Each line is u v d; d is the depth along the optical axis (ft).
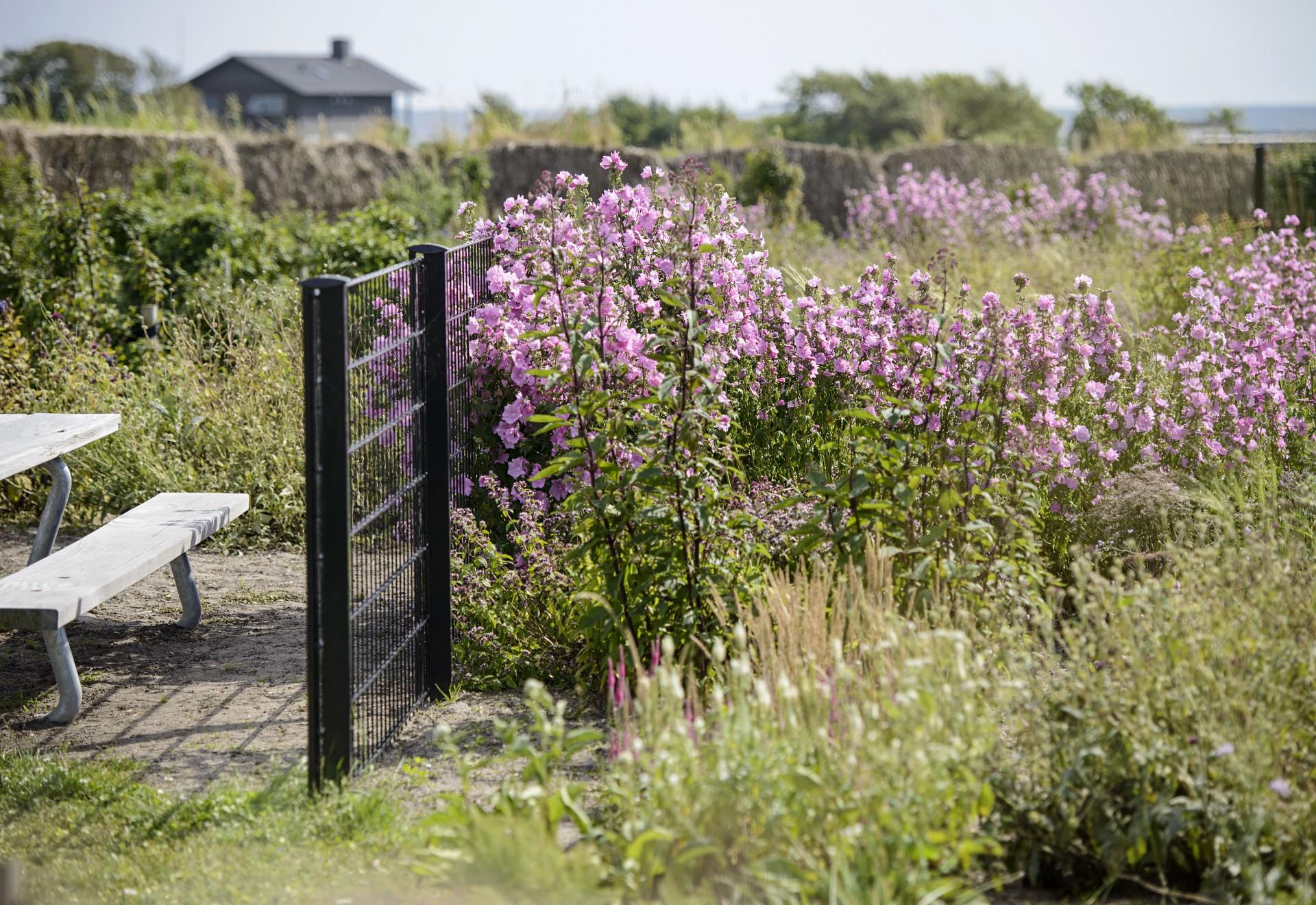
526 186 77.51
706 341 23.75
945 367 20.88
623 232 25.44
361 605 16.17
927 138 90.02
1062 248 53.16
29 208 43.83
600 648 18.84
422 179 70.54
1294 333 26.89
